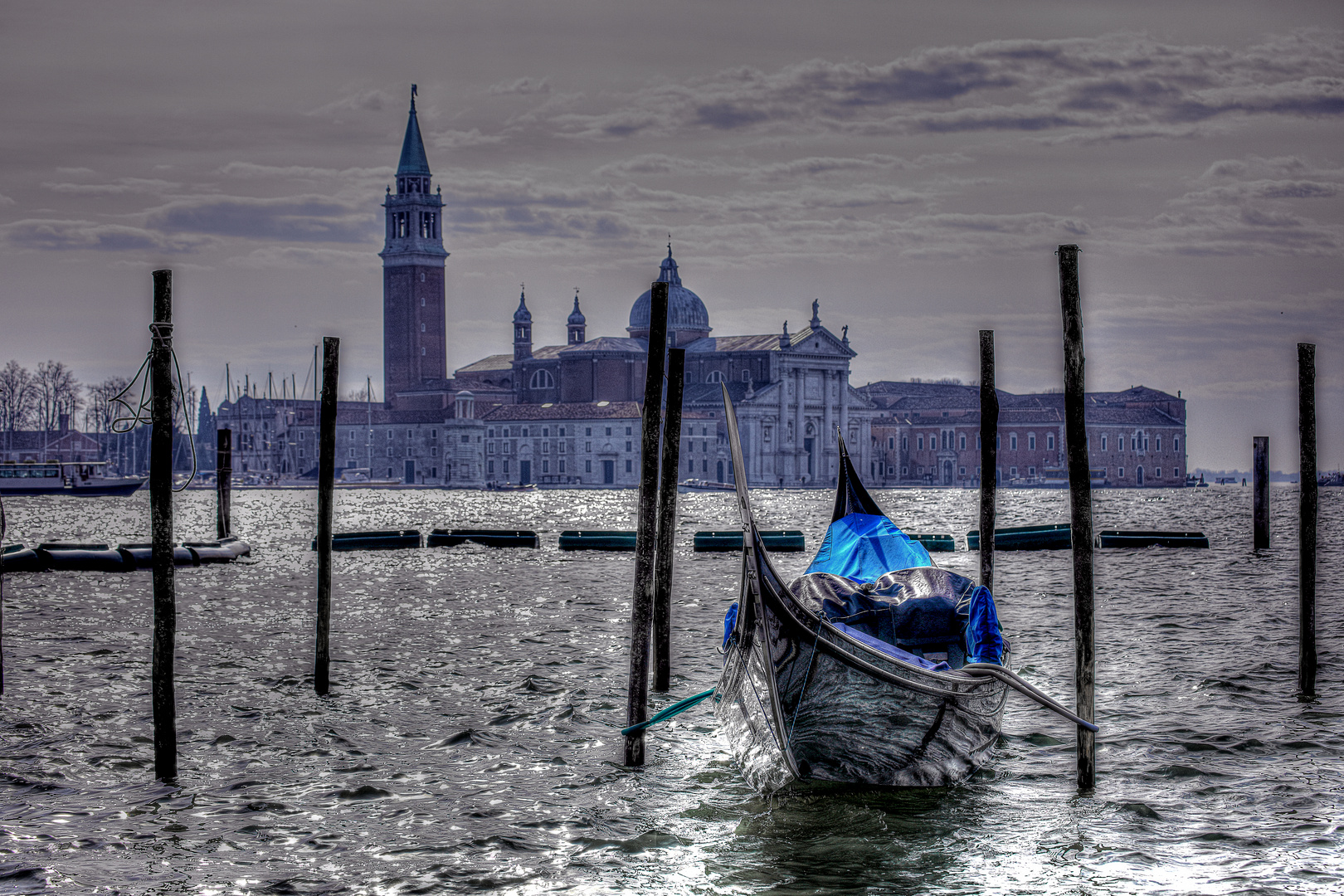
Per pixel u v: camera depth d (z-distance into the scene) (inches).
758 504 5757.9
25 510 5182.1
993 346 1071.6
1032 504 5634.8
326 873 647.1
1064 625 1421.0
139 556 2128.4
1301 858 650.8
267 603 1692.9
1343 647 1228.5
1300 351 1000.2
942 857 658.8
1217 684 1039.6
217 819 722.8
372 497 7175.2
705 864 654.5
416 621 1501.0
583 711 971.9
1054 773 792.9
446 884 632.4
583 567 2266.2
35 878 641.0
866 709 729.0
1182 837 682.2
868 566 922.7
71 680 1099.3
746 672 755.4
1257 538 2332.7
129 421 787.4
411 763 830.5
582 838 690.2
